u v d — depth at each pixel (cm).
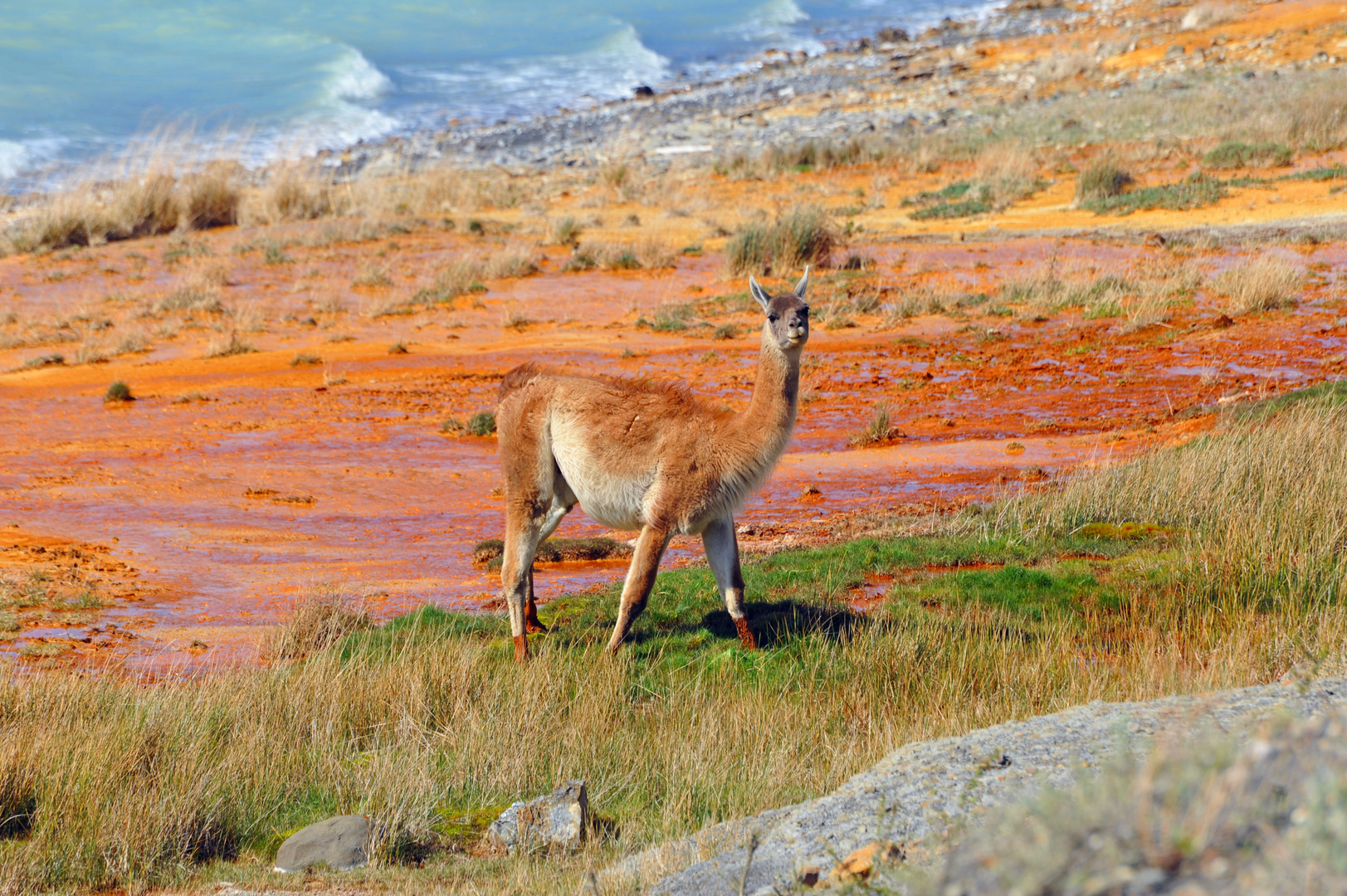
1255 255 9669
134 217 14638
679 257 12275
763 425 3225
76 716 2995
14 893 2220
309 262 12631
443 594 4425
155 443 6981
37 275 12275
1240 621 3262
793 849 1888
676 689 3247
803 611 3734
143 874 2312
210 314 10706
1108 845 1006
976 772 1997
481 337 9694
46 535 5206
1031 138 15138
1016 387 7175
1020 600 3769
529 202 15525
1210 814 983
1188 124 14388
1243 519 4069
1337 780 1002
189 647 3862
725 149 17662
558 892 2027
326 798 2684
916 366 7912
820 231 11256
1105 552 4247
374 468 6384
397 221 14238
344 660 3588
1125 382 6962
